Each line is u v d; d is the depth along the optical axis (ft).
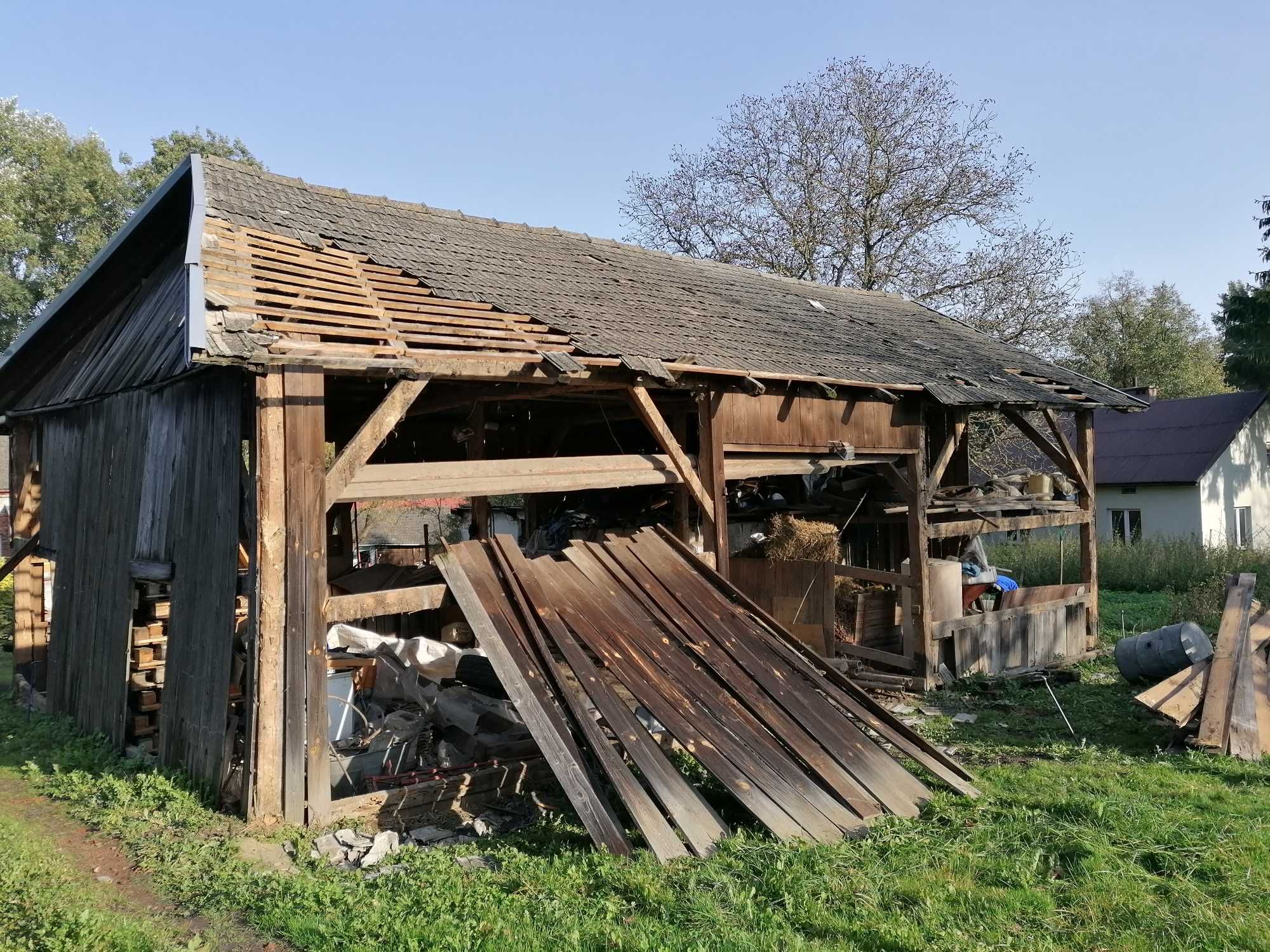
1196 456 89.86
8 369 39.11
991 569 47.75
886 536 49.08
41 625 40.22
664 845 18.83
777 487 47.88
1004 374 45.60
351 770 23.38
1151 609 58.65
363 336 22.94
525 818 22.26
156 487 27.12
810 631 37.35
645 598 26.94
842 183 103.65
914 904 16.66
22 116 108.47
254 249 26.16
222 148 115.85
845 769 22.81
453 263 31.94
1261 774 25.21
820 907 16.28
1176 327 154.71
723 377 30.76
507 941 14.80
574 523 41.91
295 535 21.18
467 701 26.43
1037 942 15.16
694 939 14.87
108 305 35.88
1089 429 47.78
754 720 23.65
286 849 19.56
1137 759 27.40
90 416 33.65
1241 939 15.26
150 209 29.30
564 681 22.00
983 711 34.53
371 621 34.99
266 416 20.85
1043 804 22.40
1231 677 29.27
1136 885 17.35
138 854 19.12
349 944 14.88
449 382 31.60
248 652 20.98
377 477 22.97
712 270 51.19
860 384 34.71
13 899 16.57
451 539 80.18
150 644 27.94
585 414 40.83
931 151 102.47
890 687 37.42
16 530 42.98
